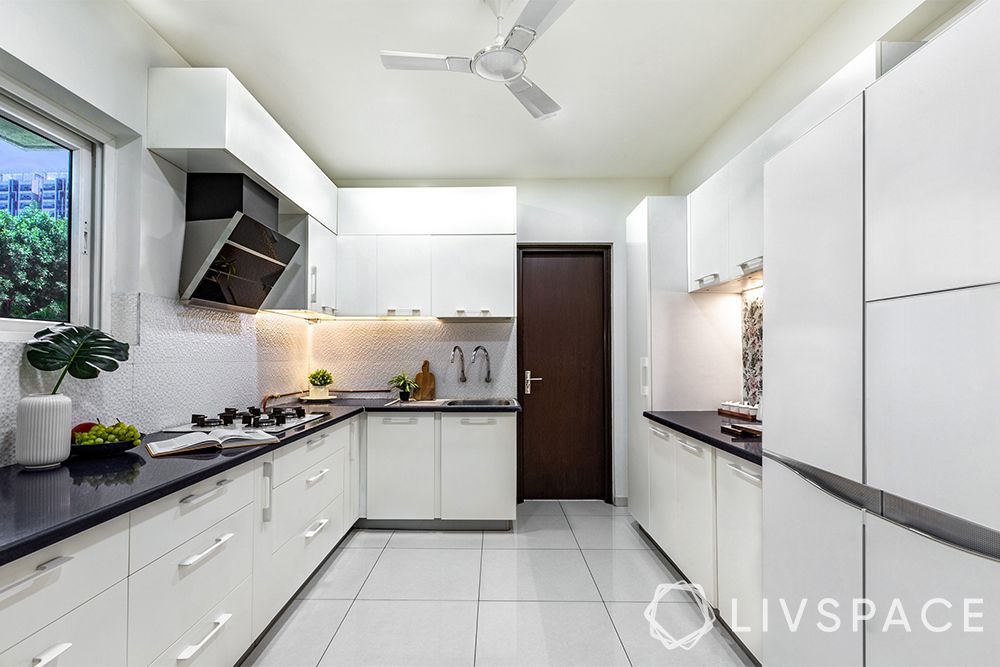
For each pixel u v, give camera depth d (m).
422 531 3.69
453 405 3.76
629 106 3.16
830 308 1.42
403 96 3.02
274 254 3.02
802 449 1.55
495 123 3.38
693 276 3.45
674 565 3.02
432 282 4.03
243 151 2.47
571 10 2.27
